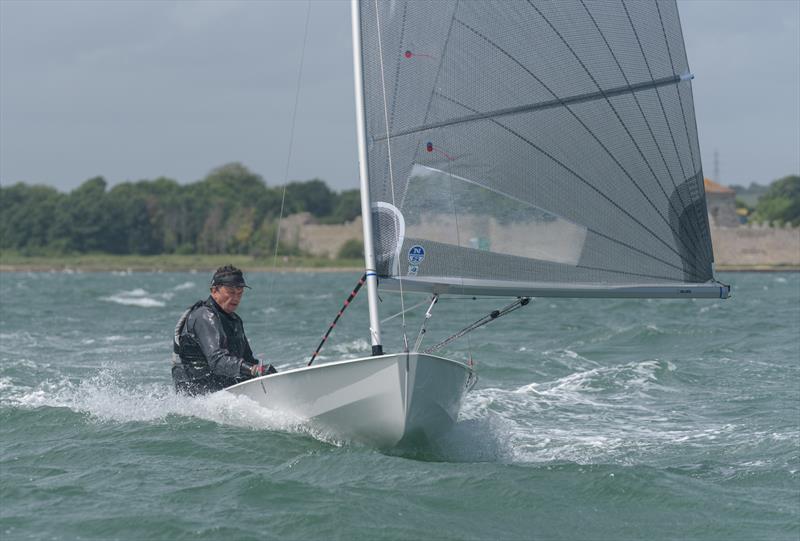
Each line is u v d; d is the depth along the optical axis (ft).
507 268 64.90
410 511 51.90
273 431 66.18
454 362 61.87
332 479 56.75
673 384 105.81
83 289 469.16
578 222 66.18
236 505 51.98
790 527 51.03
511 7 65.16
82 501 52.85
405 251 62.75
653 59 68.13
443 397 62.18
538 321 210.79
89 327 196.75
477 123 64.54
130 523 49.19
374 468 58.95
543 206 65.57
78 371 115.03
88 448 64.23
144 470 58.80
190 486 55.42
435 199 63.62
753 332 171.42
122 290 466.70
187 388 70.33
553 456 67.05
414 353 58.49
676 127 68.44
